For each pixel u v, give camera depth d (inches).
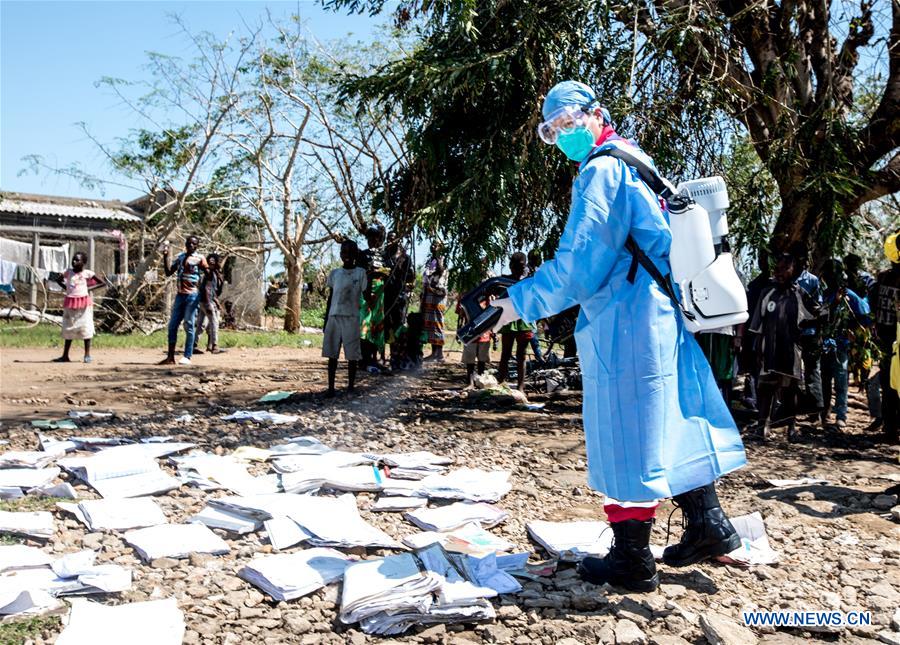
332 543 148.0
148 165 846.5
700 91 293.4
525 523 171.2
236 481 189.8
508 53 289.4
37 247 982.4
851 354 309.4
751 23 334.6
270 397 332.8
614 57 307.3
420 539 151.4
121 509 164.6
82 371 435.8
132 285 813.2
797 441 279.9
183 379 409.1
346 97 328.2
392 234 339.3
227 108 813.9
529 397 366.9
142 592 125.0
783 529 169.9
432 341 488.7
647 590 132.0
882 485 213.2
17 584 121.7
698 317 125.9
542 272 126.1
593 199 124.6
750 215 309.1
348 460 209.8
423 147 309.3
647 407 123.2
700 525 130.6
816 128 315.0
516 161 298.2
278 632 115.0
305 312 1230.3
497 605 126.1
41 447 226.4
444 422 291.9
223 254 925.2
